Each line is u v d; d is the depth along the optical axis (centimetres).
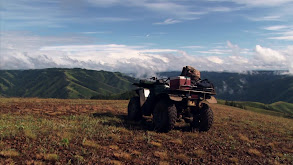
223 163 587
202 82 913
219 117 1569
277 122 1744
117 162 494
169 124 841
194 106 907
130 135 766
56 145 566
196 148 693
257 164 604
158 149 642
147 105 1014
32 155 491
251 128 1189
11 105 1437
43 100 2111
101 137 694
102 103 2152
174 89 850
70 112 1248
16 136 611
